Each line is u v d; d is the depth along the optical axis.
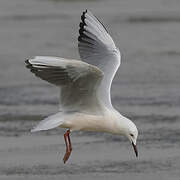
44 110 16.91
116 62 11.65
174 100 17.83
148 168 12.68
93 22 11.80
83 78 9.95
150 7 33.59
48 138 14.77
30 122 15.85
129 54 23.62
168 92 18.66
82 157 13.41
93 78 9.95
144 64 22.03
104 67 11.57
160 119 16.09
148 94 18.45
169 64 21.94
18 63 22.14
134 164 12.94
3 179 12.03
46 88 19.31
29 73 21.02
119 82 19.88
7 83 19.89
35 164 12.92
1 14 32.03
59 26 28.81
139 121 15.93
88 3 35.19
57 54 23.30
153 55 23.31
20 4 35.06
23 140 14.53
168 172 12.44
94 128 10.92
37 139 14.66
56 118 10.49
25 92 18.78
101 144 14.30
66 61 9.52
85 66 9.62
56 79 9.86
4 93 18.69
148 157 13.37
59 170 12.55
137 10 32.69
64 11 32.81
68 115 10.62
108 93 11.16
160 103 17.58
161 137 14.66
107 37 11.91
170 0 35.94
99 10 32.97
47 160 13.18
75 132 15.36
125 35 26.92
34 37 26.55
